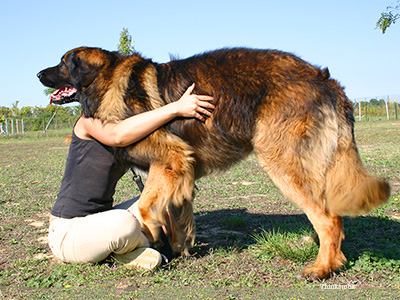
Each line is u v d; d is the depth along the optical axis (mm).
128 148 3561
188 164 3490
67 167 3758
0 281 3264
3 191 7641
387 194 3156
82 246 3422
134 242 3412
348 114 3471
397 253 3598
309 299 2783
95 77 3633
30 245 4281
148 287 3094
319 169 3279
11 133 36094
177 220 3803
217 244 4199
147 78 3617
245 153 3654
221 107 3426
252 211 5578
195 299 2832
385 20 15750
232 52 3652
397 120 34031
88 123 3576
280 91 3312
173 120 3482
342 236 3328
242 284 3113
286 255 3621
